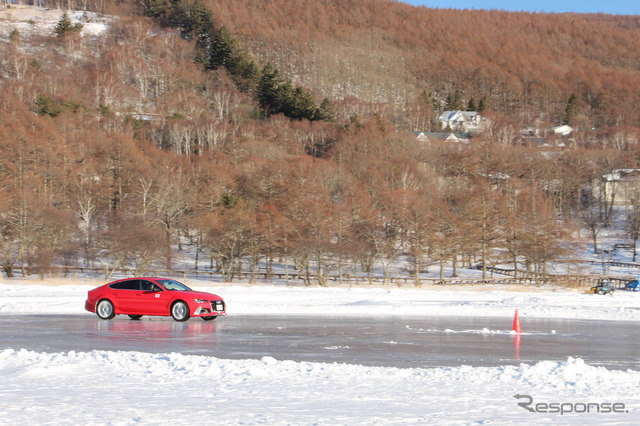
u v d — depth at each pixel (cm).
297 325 2478
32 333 2066
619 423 908
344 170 11581
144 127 15362
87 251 7700
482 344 1897
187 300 2503
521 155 13775
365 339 2011
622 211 13412
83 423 885
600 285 6338
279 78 19800
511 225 8400
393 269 9044
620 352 1753
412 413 955
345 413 953
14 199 7481
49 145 10450
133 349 1698
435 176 12556
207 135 14538
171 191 9269
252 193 9919
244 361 1396
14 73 19675
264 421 903
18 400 1029
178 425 879
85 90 19462
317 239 7519
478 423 899
